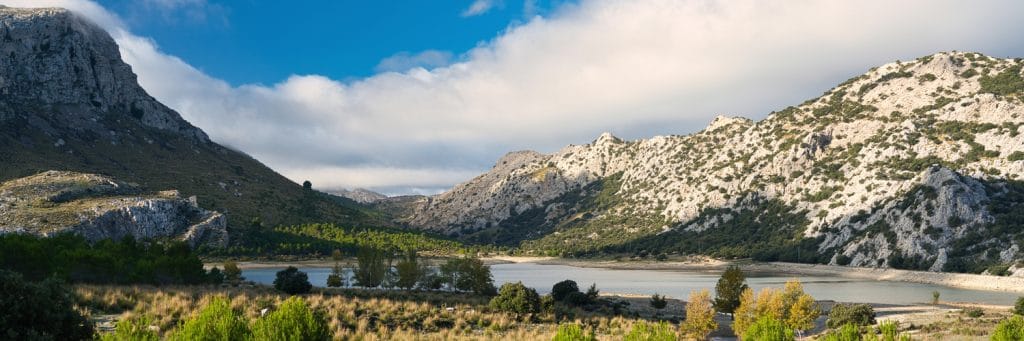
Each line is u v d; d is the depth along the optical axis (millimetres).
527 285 136125
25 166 188875
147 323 25047
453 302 73062
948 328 59688
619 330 60375
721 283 79625
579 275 179125
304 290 69812
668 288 135250
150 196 187125
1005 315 73875
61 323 25828
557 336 28125
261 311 47344
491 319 59781
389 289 91688
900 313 84938
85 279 59938
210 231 185500
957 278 138500
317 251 199625
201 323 23984
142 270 63406
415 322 54156
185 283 69312
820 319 80312
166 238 170875
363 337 43000
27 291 24875
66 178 179500
